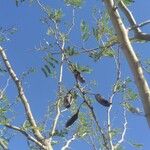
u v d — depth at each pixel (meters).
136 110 4.27
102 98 4.47
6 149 9.91
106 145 5.01
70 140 10.34
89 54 6.32
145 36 4.98
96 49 6.06
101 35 8.20
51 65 6.86
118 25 4.95
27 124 9.66
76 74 4.92
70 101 4.98
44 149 9.36
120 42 4.86
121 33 4.90
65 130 9.63
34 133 9.59
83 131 10.44
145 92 4.36
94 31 8.09
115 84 9.06
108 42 6.23
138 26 4.97
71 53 6.29
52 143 10.11
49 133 9.66
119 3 5.17
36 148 9.81
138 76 4.48
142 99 4.35
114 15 5.00
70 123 4.59
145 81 4.44
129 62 4.64
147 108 4.25
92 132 10.28
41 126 9.80
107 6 5.05
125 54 4.73
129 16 5.14
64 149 10.10
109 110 8.06
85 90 4.80
